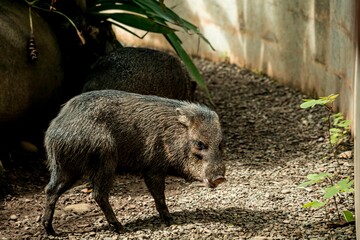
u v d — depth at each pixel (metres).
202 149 7.26
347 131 10.46
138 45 16.28
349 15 10.24
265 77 13.66
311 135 10.70
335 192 7.01
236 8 14.26
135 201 8.43
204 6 15.05
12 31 9.34
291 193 8.48
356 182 6.72
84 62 10.84
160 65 10.51
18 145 9.82
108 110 7.29
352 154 9.67
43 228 7.59
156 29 10.48
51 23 10.61
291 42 12.74
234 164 9.69
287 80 13.06
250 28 13.98
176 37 10.62
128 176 9.35
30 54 9.44
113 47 11.49
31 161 9.60
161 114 7.45
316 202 7.15
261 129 11.10
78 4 10.66
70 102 7.38
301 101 12.19
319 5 11.57
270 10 13.27
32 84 9.55
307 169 9.35
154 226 7.52
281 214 7.78
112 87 10.09
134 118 7.38
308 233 7.18
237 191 8.61
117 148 7.34
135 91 10.19
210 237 7.11
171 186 8.91
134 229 7.43
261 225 7.45
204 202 8.27
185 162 7.37
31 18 9.67
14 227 7.65
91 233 7.35
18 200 8.45
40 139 10.22
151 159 7.45
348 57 10.36
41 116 10.16
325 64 11.53
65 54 10.62
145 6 10.38
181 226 7.45
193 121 7.29
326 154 9.87
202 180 7.27
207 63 14.86
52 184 7.23
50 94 10.05
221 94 12.80
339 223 7.36
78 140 7.09
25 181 9.03
